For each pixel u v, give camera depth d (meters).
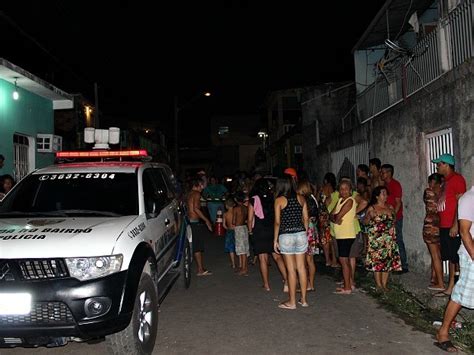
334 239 8.48
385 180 9.14
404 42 14.95
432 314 6.78
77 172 6.73
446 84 7.79
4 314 4.52
